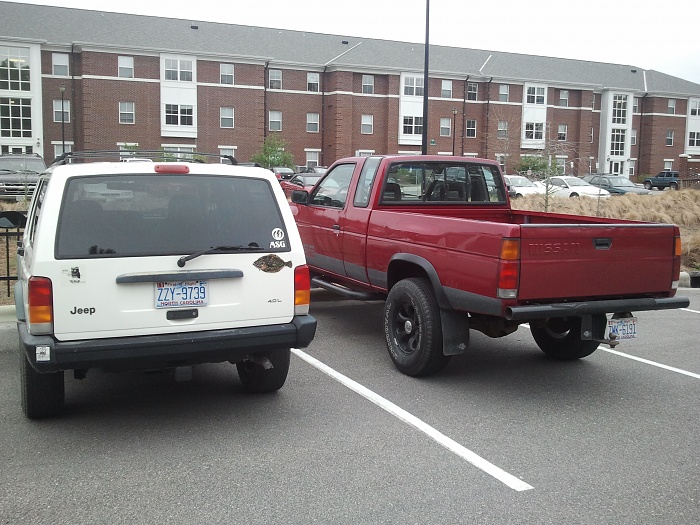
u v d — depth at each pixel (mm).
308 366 6258
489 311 5074
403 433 4645
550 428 4781
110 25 45656
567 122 57781
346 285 7613
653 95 60938
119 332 4254
